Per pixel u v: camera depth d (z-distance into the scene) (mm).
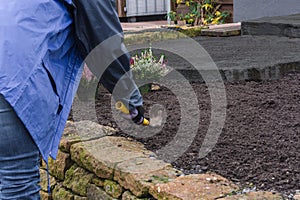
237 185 2357
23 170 1998
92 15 2084
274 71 4230
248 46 5496
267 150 2713
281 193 2256
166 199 2275
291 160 2582
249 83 4082
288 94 3664
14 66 1901
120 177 2562
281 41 5727
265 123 3092
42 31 1973
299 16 6715
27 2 1978
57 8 2035
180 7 8906
